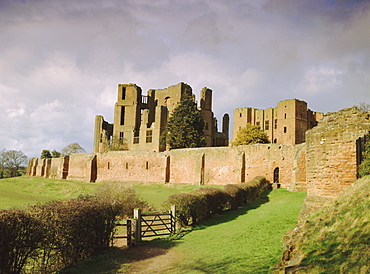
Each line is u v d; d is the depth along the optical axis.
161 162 54.12
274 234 14.85
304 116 78.44
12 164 102.44
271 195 32.31
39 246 9.88
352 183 12.58
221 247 13.75
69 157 76.31
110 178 63.66
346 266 7.05
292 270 7.80
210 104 82.56
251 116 89.88
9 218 8.85
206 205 21.09
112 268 11.53
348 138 13.48
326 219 10.16
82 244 11.84
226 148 44.38
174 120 64.50
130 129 83.81
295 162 34.00
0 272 8.49
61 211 11.02
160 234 16.77
